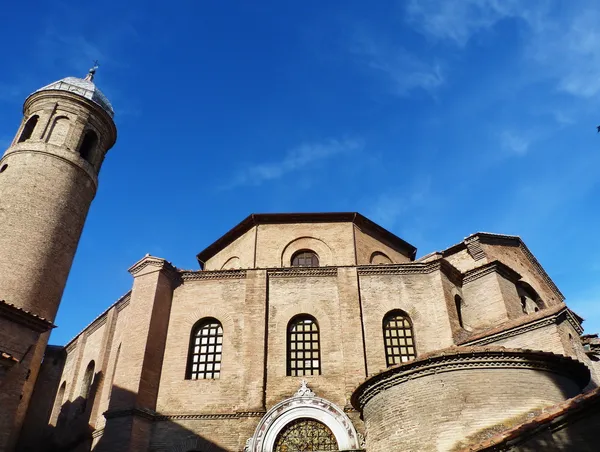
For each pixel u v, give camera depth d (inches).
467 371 694.5
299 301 1029.2
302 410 890.1
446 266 1067.3
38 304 976.9
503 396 670.5
